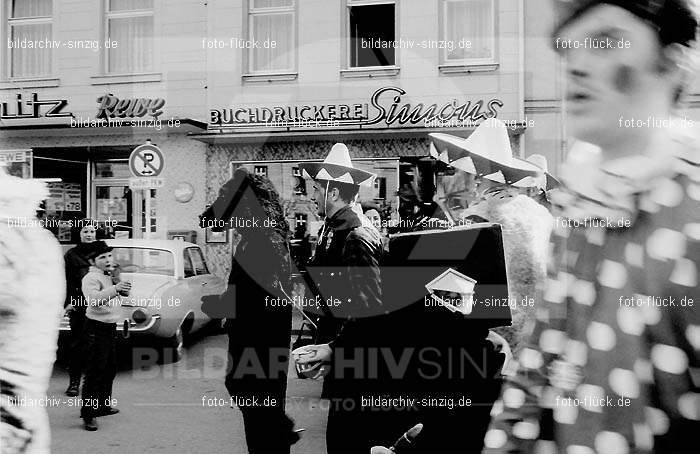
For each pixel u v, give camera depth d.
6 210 1.50
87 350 5.22
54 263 1.58
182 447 4.75
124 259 8.02
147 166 10.38
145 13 12.36
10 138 12.63
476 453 2.10
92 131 12.24
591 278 0.94
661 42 0.91
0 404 1.44
